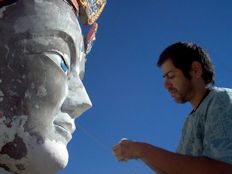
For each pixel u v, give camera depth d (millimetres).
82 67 2148
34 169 1659
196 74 1662
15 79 1704
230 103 1494
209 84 1669
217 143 1446
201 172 1399
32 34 1791
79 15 2264
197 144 1590
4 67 1717
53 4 1914
